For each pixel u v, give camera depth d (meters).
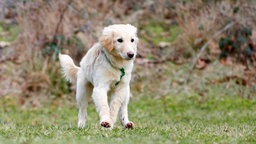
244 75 16.59
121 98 9.64
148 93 16.44
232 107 14.67
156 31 19.59
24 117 14.27
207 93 16.06
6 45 18.23
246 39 17.19
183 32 18.30
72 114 14.66
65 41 16.91
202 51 16.72
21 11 17.45
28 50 17.09
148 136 8.45
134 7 19.89
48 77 16.72
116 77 9.54
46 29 17.09
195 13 18.27
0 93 16.56
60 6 17.23
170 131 9.27
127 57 9.26
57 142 7.78
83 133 8.74
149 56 18.16
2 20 19.73
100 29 17.47
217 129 9.91
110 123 9.25
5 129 9.68
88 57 9.91
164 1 19.41
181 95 16.11
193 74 16.94
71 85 16.75
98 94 9.43
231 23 16.98
